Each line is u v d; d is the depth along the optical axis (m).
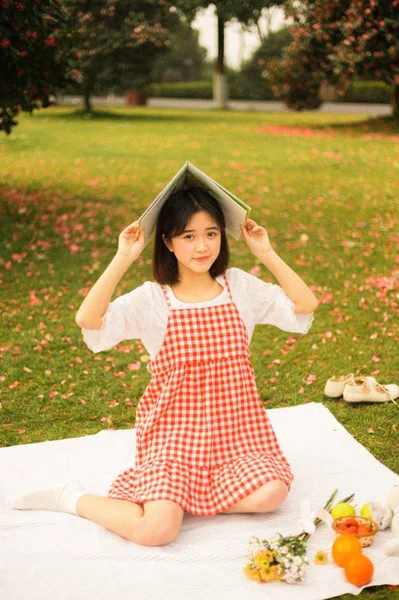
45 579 2.58
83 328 2.89
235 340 2.92
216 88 26.83
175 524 2.73
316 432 3.65
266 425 2.98
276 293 3.06
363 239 7.41
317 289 5.92
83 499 2.92
